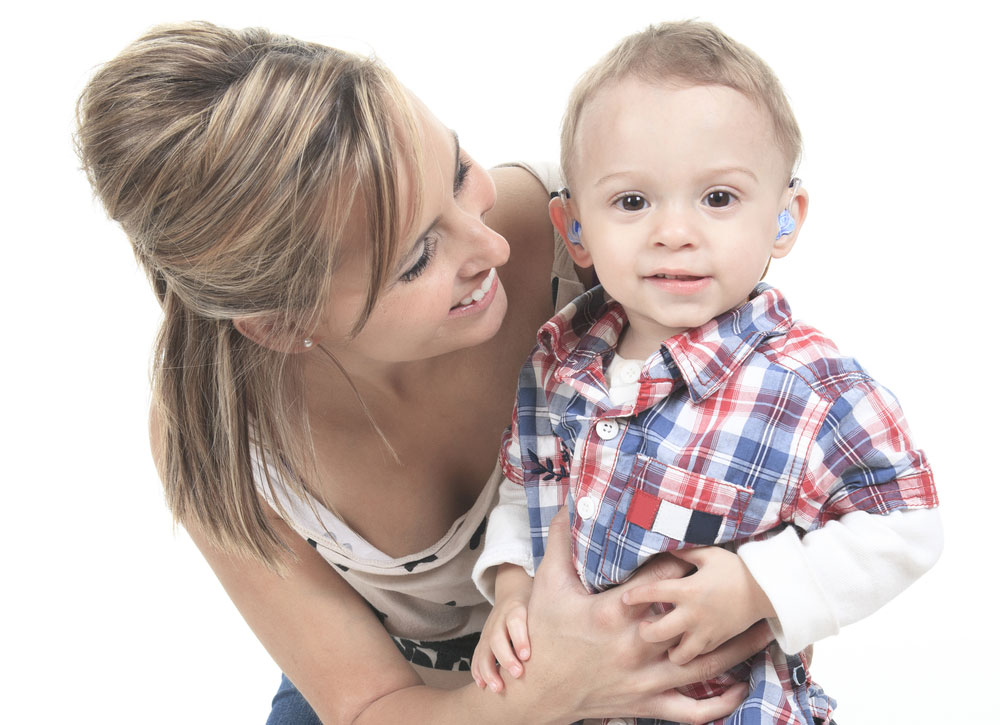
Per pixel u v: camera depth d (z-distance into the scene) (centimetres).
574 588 125
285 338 116
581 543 126
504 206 147
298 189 100
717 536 119
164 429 134
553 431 135
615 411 125
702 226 117
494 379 146
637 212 121
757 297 128
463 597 159
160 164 104
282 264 105
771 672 123
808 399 118
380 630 155
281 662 154
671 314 121
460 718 134
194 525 145
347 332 115
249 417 134
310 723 183
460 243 115
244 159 100
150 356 131
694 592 113
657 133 117
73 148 114
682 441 122
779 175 121
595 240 125
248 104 101
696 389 121
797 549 115
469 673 171
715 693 126
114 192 108
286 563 145
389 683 148
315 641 150
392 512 148
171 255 109
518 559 135
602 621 119
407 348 119
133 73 106
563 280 151
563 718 128
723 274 118
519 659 126
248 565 149
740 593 115
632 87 120
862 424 118
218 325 121
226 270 107
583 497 127
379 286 106
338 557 150
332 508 147
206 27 110
